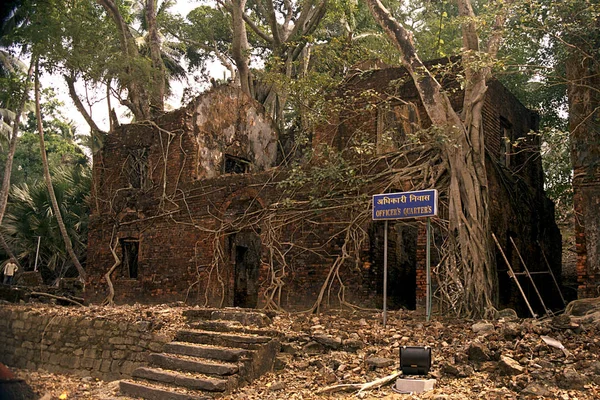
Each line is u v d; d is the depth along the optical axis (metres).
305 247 15.30
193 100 19.06
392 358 8.45
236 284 19.39
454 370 7.62
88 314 11.99
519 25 13.04
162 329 10.41
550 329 8.55
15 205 29.19
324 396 7.30
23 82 17.17
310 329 9.70
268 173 16.27
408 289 16.94
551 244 18.31
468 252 11.84
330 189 14.07
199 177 18.77
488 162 14.39
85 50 22.28
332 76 23.64
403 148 13.71
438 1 23.91
